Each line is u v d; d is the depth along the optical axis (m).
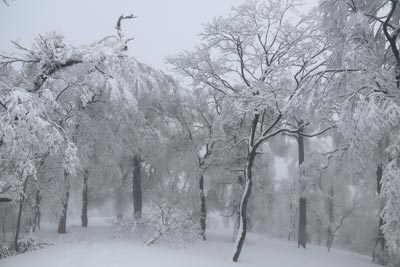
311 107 12.62
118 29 17.03
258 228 31.73
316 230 33.00
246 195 16.48
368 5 12.78
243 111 17.03
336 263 17.86
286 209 32.47
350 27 11.78
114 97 17.59
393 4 11.65
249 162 17.11
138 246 15.25
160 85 24.25
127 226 18.97
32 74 16.89
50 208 19.86
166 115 24.94
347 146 17.25
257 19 19.12
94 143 20.56
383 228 12.07
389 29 13.23
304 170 25.45
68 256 12.51
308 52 18.20
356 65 11.62
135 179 24.77
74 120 18.86
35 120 12.73
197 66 20.47
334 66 13.03
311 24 18.12
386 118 10.84
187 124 25.41
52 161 17.45
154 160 24.42
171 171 26.52
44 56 15.68
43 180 18.78
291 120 19.59
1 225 19.45
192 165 24.69
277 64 18.50
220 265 13.84
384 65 13.40
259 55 19.75
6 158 13.34
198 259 14.24
